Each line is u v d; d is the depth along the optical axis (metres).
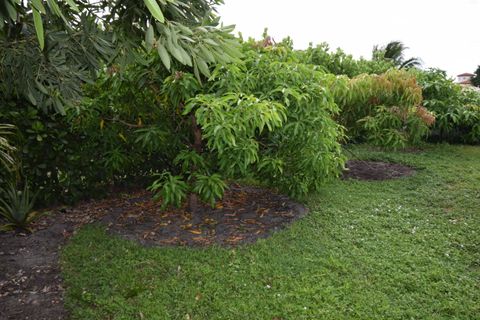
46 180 4.27
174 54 2.08
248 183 5.13
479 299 2.63
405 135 6.51
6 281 2.92
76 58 2.59
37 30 1.29
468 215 4.13
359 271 2.96
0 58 2.50
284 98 3.39
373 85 6.00
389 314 2.44
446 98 8.04
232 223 3.82
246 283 2.78
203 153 3.77
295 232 3.61
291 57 3.92
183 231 3.65
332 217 4.02
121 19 2.29
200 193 3.57
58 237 3.68
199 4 2.77
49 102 2.82
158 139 3.77
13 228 3.80
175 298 2.63
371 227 3.78
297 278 2.86
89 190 4.57
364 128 6.58
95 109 4.16
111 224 3.85
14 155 3.33
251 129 3.20
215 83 3.29
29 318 2.48
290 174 4.01
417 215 4.11
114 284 2.79
